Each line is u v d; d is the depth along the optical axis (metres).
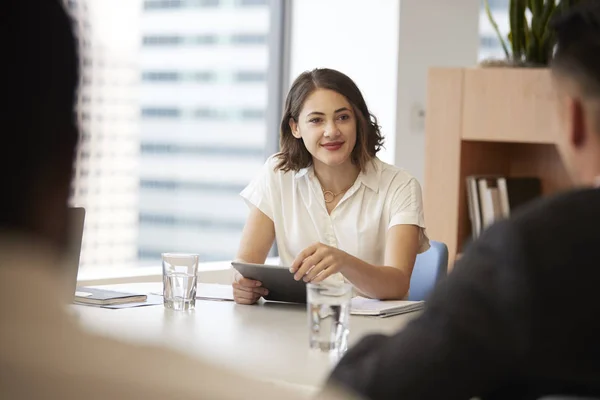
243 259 3.40
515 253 1.04
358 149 3.37
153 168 5.11
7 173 0.61
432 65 5.39
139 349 0.58
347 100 3.28
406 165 5.34
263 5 5.62
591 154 1.12
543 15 4.27
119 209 4.96
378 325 2.55
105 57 4.78
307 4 5.61
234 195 5.55
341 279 3.14
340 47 5.50
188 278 2.70
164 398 0.55
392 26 5.29
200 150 5.35
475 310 1.06
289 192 3.47
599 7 1.11
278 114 5.73
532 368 1.03
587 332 1.01
